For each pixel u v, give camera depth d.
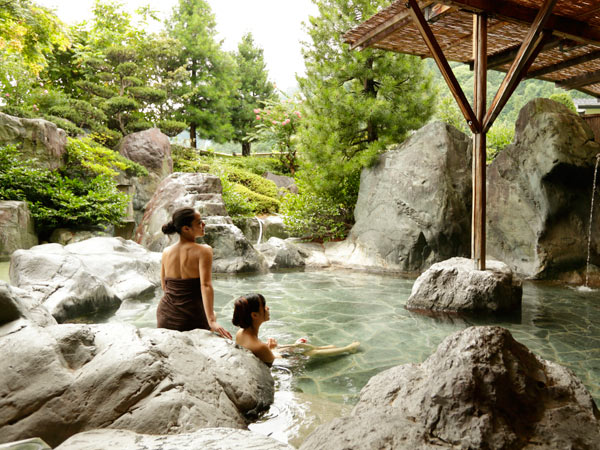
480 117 6.52
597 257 8.82
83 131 13.80
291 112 19.00
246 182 17.34
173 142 19.25
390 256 10.21
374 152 11.16
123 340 2.95
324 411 3.15
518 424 2.09
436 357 2.64
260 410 3.13
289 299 7.04
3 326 3.00
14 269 6.01
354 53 11.49
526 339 5.02
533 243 9.13
